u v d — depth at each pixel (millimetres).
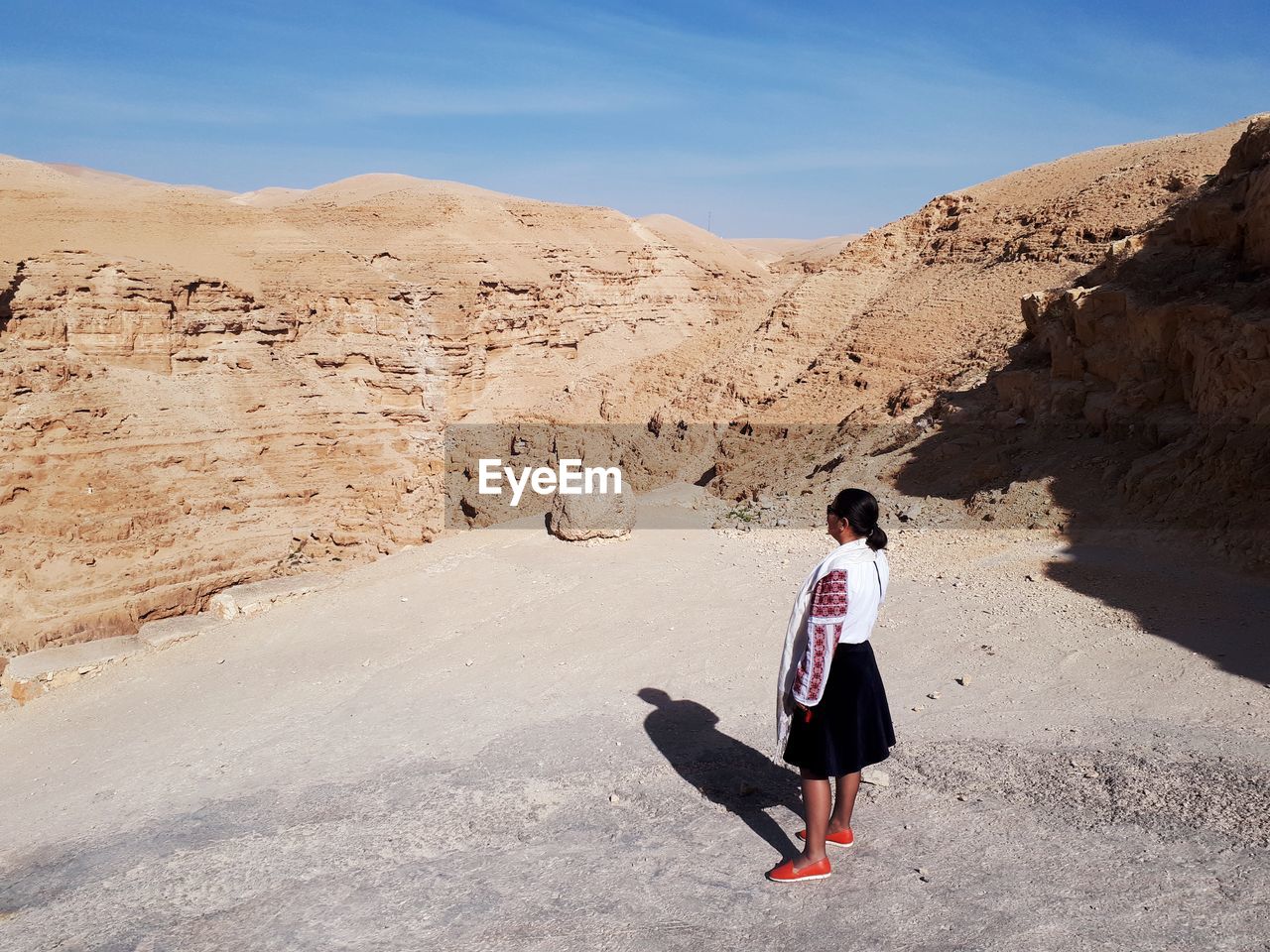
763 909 5703
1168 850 5996
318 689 12273
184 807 8797
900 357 36750
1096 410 18922
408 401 45719
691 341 55000
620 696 10516
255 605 16766
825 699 5898
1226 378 15281
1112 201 38406
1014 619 11875
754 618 12961
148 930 6121
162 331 34312
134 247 41688
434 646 13406
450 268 58938
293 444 36094
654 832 6926
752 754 8430
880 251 47656
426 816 7566
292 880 6660
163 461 31172
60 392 29688
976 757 7895
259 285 42406
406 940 5691
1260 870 5641
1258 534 12922
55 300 31906
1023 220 42656
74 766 11438
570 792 7844
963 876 5902
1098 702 9078
